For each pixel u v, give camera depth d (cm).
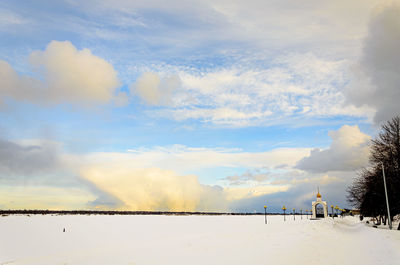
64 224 12975
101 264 1867
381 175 4712
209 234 4588
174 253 2156
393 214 5194
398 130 4525
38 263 2281
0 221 14925
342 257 1638
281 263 1498
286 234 3412
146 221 15625
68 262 2108
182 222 14050
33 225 12194
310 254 1775
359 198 6122
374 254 1711
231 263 1582
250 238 3106
